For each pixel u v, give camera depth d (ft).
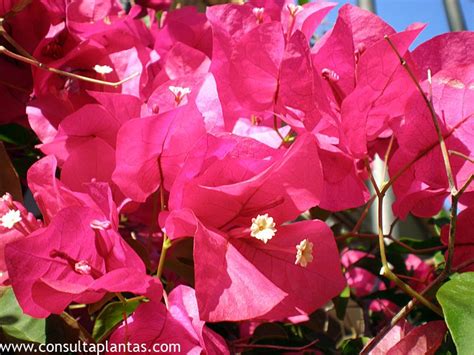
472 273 0.74
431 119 0.87
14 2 1.06
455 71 0.87
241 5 0.99
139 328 0.78
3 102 1.15
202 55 1.09
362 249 1.46
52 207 0.82
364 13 0.92
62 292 0.74
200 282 0.71
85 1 1.13
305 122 0.87
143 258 0.91
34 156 1.20
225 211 0.80
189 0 1.57
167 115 0.78
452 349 0.85
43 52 1.10
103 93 0.89
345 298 1.31
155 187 0.84
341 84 0.91
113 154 0.91
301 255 0.76
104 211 0.79
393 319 0.80
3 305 0.85
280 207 0.80
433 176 0.88
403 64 0.78
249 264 0.74
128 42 1.12
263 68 0.91
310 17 1.02
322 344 1.20
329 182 0.87
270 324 1.09
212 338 0.78
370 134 0.90
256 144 0.79
